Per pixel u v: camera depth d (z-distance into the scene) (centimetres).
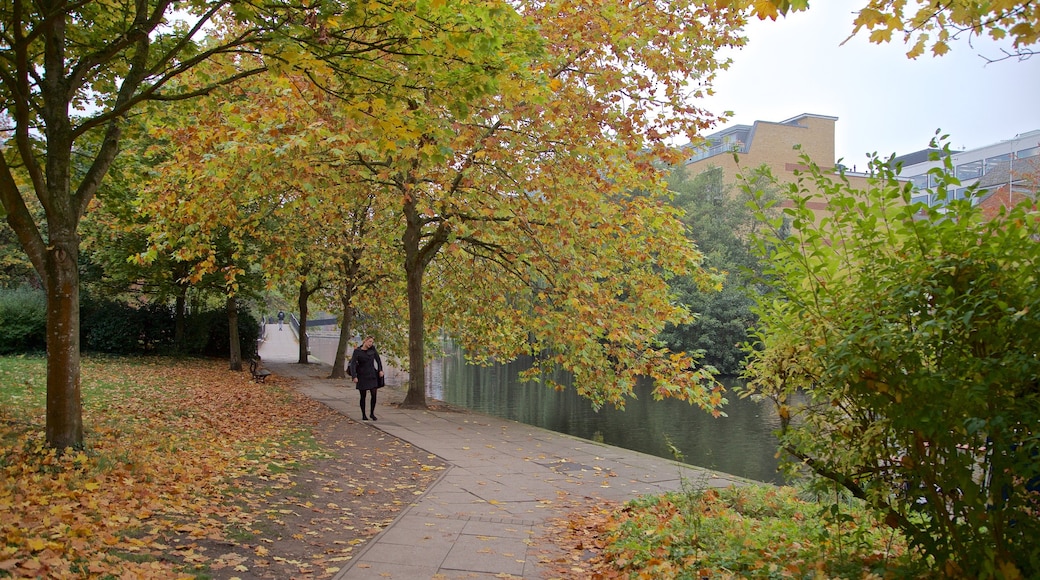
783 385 500
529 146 1286
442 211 1506
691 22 1210
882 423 423
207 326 3167
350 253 2462
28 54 965
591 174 1235
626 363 1324
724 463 1673
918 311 404
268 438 1136
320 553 577
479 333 1900
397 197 1662
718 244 4022
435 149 775
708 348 3928
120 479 703
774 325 501
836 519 515
